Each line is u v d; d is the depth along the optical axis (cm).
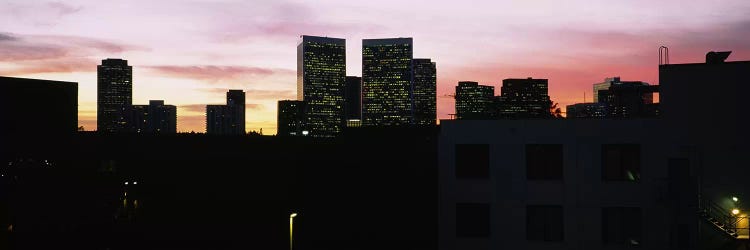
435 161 4147
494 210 3512
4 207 4653
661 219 3331
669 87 3350
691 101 3312
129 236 5125
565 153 3447
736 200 3219
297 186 4666
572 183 3431
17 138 6425
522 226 3481
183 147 5616
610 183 3394
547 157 3481
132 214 5659
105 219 5406
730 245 3156
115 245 4850
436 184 4112
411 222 4138
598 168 3416
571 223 3431
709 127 3281
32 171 5522
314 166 4544
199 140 5588
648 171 3353
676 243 3306
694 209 3266
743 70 3241
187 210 5447
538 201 3466
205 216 5288
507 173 3506
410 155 4250
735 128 3244
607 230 3412
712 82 3288
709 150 3278
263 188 5025
